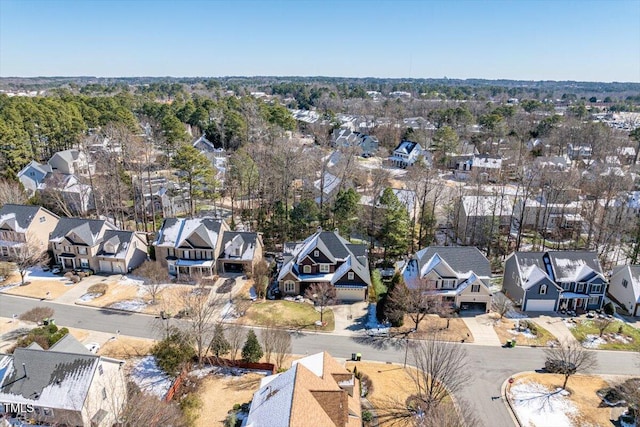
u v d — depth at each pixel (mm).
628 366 43594
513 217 77062
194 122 130125
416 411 36219
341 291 55250
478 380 40844
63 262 61375
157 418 31766
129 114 115562
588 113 193000
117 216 78062
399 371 41688
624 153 116500
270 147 96438
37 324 48250
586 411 37062
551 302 53625
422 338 47312
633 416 35781
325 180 85188
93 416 32406
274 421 27391
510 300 56188
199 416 35188
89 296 54875
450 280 53938
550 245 72375
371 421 34906
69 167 91875
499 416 36375
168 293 56031
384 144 136125
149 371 40844
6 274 59125
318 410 28844
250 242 61969
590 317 52594
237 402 36750
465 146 118688
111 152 83250
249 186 77688
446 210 81875
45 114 102250
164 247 60844
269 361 42562
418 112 190125
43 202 77375
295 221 67188
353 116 169500
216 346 41156
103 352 43750
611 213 74625
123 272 61312
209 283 58344
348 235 69688
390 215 61969
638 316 53188
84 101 137500
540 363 43781
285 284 56219
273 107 140250
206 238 59938
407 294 49375
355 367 41094
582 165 106000
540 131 138250
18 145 89875
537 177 91375
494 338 47812
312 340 46750
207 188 76562
